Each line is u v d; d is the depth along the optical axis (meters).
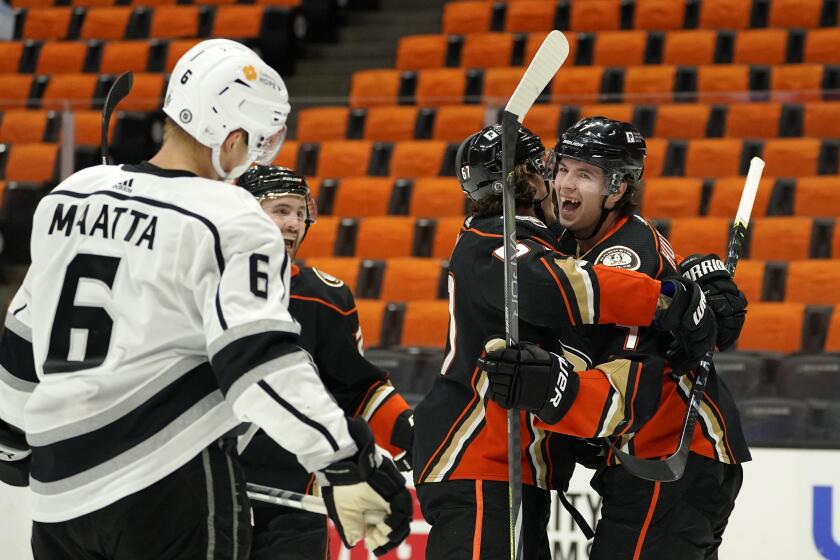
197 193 3.99
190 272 3.88
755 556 8.52
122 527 3.90
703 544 5.38
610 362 4.98
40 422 3.98
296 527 5.97
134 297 3.94
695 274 5.44
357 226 14.01
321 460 3.76
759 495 8.57
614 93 18.36
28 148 12.87
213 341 3.76
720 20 20.31
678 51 19.56
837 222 12.55
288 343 3.80
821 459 8.49
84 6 24.94
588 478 8.55
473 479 5.10
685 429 5.05
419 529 8.77
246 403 3.72
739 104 13.95
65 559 4.10
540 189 5.46
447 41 20.84
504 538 5.04
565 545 8.54
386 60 22.41
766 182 13.59
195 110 4.09
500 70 19.28
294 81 21.91
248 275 3.84
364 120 16.45
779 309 10.80
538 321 4.96
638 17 20.69
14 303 4.40
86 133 13.06
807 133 13.77
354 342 6.34
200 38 22.89
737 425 5.51
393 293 12.34
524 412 5.10
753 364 8.86
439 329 10.61
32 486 4.07
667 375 5.32
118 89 4.96
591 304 4.84
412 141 15.98
